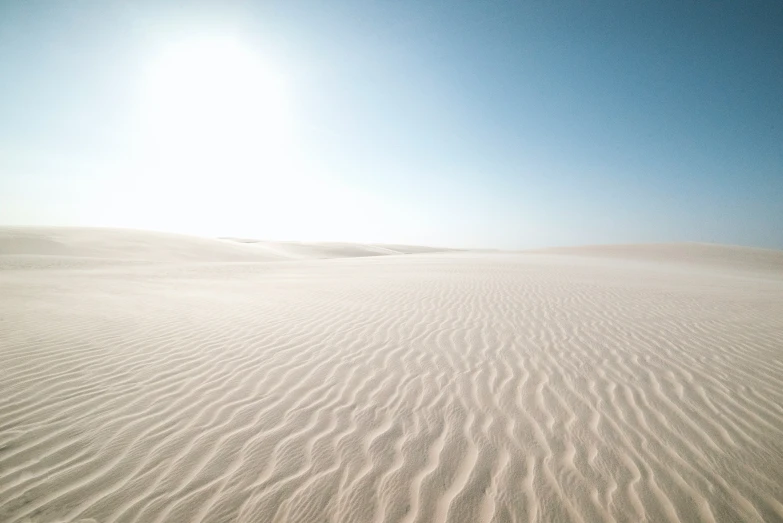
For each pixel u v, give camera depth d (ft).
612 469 9.74
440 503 8.59
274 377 15.34
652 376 15.61
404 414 12.48
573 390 14.30
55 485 8.86
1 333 19.57
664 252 134.00
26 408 12.30
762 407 13.01
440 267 70.23
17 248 84.07
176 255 102.22
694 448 10.66
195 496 8.64
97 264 65.05
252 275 54.80
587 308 29.07
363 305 29.99
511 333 21.93
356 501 8.62
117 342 19.04
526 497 8.78
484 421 12.04
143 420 11.80
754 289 43.70
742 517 8.25
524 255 130.72
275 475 9.39
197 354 17.76
